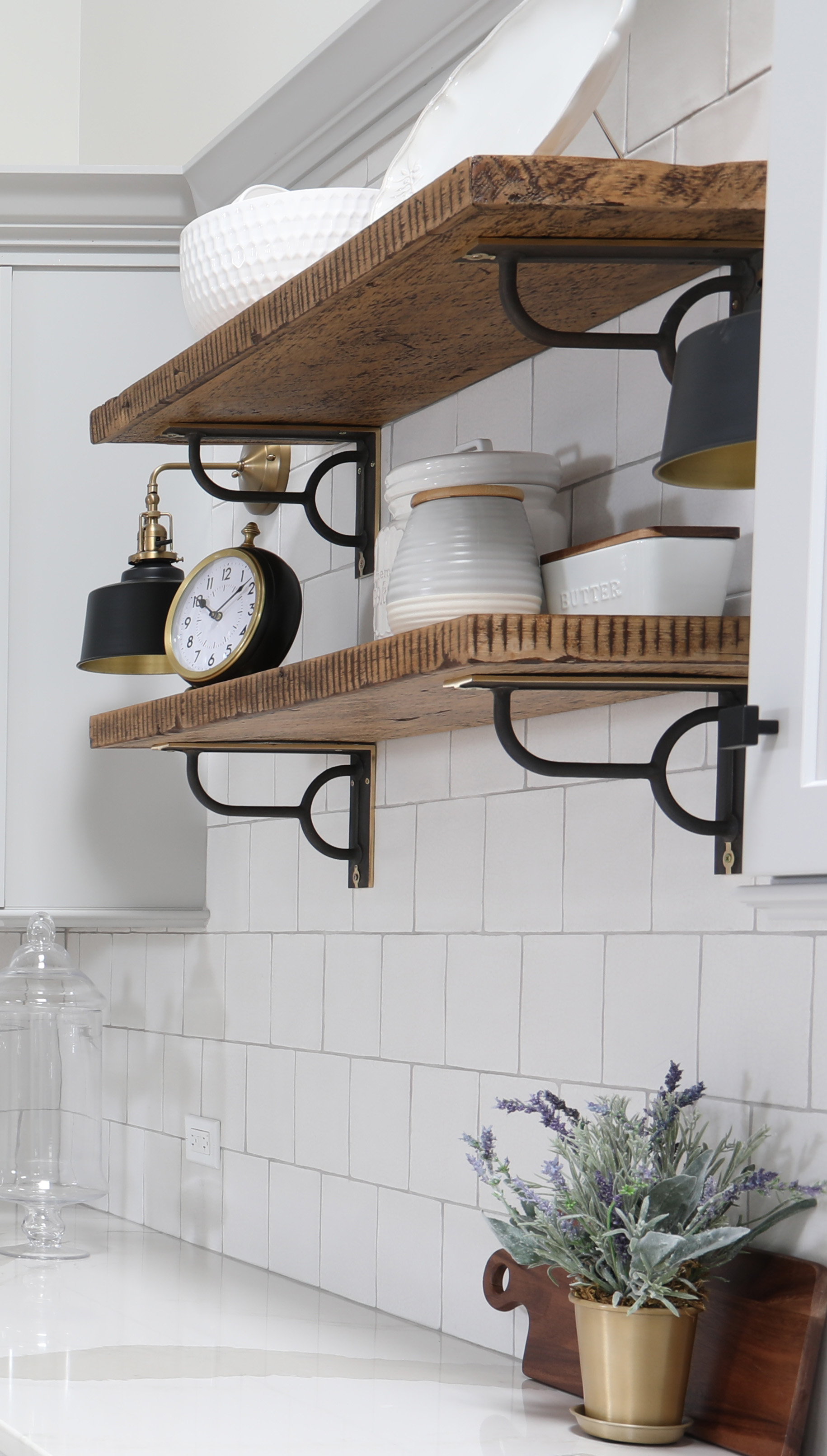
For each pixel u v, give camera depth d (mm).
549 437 1521
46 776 2314
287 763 2082
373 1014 1813
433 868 1708
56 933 2748
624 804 1392
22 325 2338
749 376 998
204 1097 2242
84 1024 2432
